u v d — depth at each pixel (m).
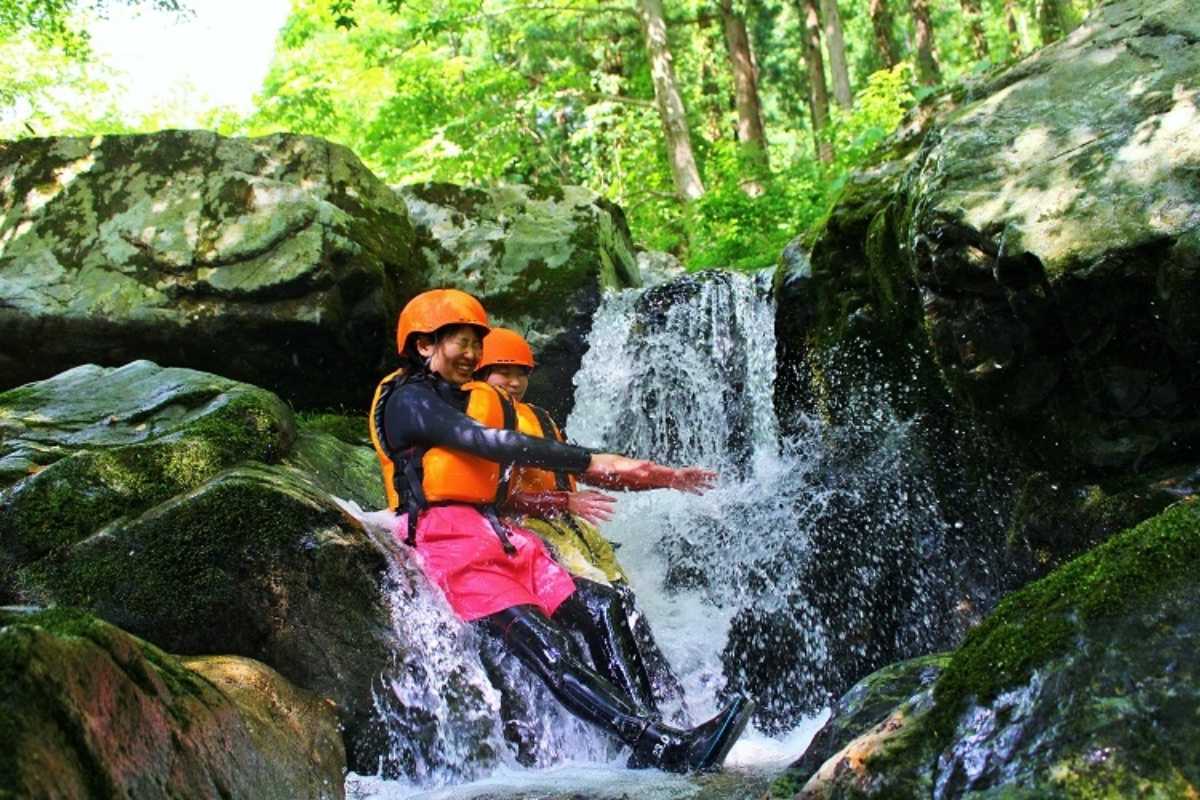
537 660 3.57
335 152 7.33
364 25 18.77
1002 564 4.51
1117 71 4.33
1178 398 3.88
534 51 21.97
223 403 4.56
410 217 7.81
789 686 5.04
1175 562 2.31
